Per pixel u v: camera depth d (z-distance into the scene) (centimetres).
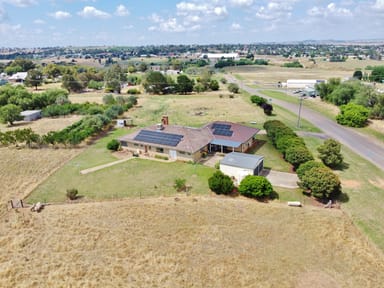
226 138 5381
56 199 3750
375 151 5366
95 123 6706
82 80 14588
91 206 3553
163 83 12512
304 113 8444
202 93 12575
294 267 2547
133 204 3581
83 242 2869
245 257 2670
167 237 2948
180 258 2652
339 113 7975
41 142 5862
